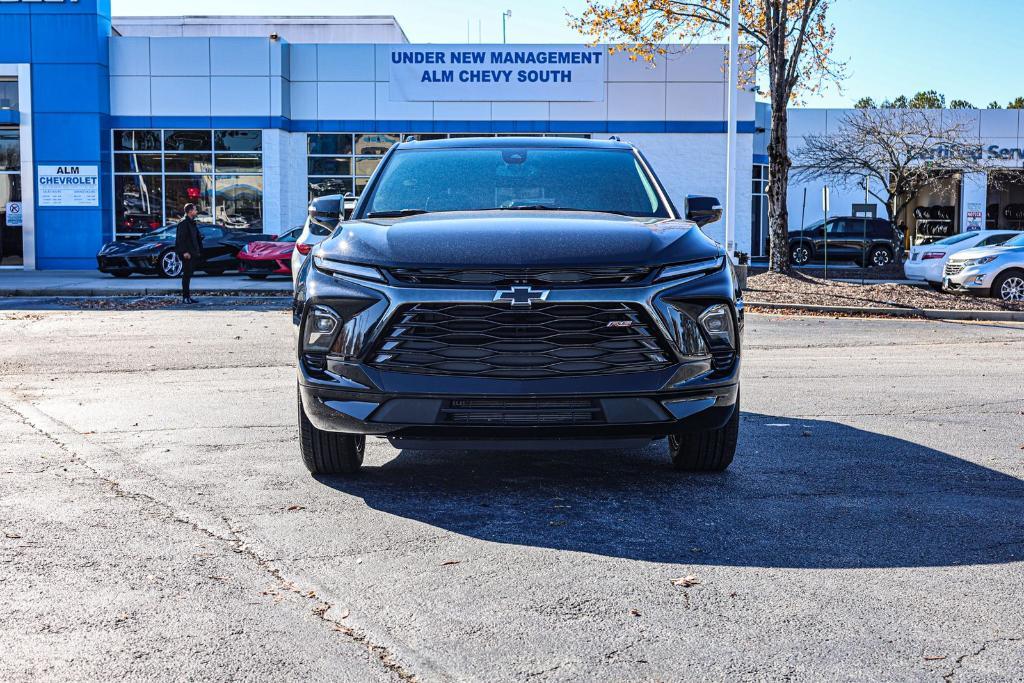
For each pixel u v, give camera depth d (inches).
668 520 177.6
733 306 188.5
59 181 1155.3
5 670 115.3
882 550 160.9
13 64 1144.8
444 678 113.7
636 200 229.9
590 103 1198.9
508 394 176.9
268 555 157.2
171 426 264.2
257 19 1608.0
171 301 731.4
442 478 209.0
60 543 162.4
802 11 876.6
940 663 118.0
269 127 1172.5
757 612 134.0
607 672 115.3
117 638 124.7
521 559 156.0
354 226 205.0
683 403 182.5
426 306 178.1
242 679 113.3
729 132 842.8
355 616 132.3
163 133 1177.4
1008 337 530.6
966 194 1592.0
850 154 1434.5
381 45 1193.4
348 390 181.9
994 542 165.3
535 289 176.9
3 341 468.8
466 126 1200.8
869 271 1136.2
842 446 242.8
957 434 258.8
